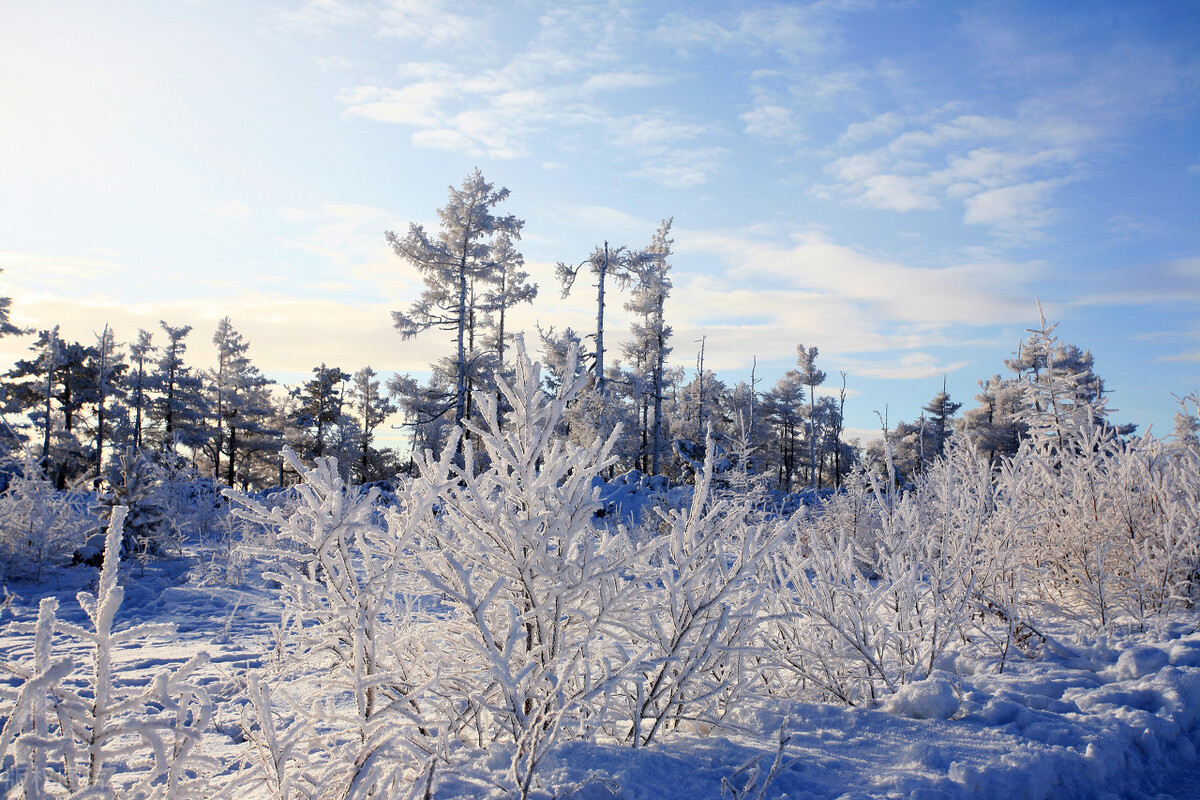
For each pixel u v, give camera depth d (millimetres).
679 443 28312
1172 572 5496
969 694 3744
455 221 30500
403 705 2510
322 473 2506
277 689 2502
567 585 2777
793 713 3574
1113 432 6988
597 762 2715
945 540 4523
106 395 40062
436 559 2762
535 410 2807
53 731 1981
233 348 47625
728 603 3336
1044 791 2812
